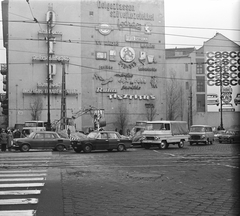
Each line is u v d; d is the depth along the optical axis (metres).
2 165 15.95
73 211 7.62
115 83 62.69
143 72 64.50
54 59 58.75
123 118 61.78
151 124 28.50
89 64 61.41
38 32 58.00
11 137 27.12
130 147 28.11
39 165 15.98
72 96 60.19
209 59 66.50
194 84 66.38
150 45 65.06
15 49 57.53
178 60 67.50
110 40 62.78
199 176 12.64
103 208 7.89
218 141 42.31
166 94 65.62
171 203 8.39
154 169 14.59
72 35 60.28
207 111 65.88
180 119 66.00
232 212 7.53
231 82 65.56
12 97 57.06
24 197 9.04
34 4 58.53
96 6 62.19
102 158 19.36
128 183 11.14
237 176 12.65
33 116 56.56
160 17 65.81
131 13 64.25
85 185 10.77
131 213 7.45
